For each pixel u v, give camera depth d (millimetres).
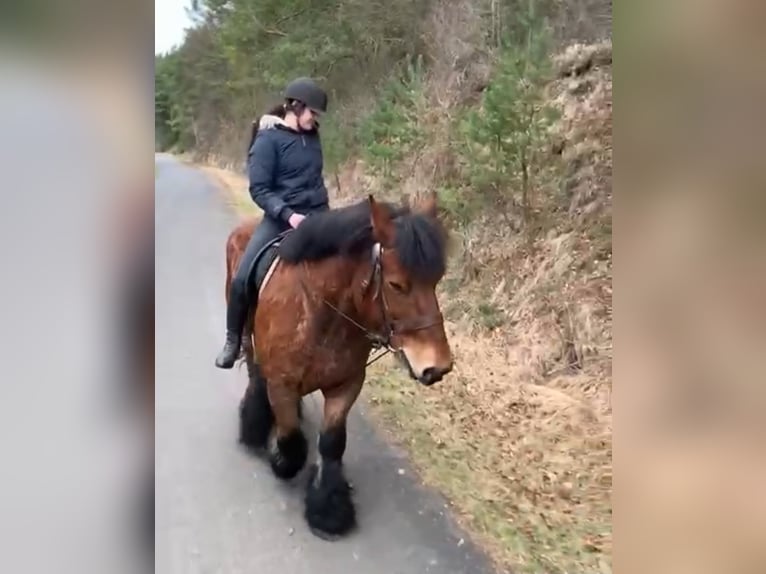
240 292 4039
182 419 5059
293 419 4051
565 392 5148
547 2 8023
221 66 24469
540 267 6262
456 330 6598
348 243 3400
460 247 7254
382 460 4578
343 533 3754
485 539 3721
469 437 4820
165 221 13445
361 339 3578
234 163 25094
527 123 6715
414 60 11852
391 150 9875
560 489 4051
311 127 4031
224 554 3598
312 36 14008
